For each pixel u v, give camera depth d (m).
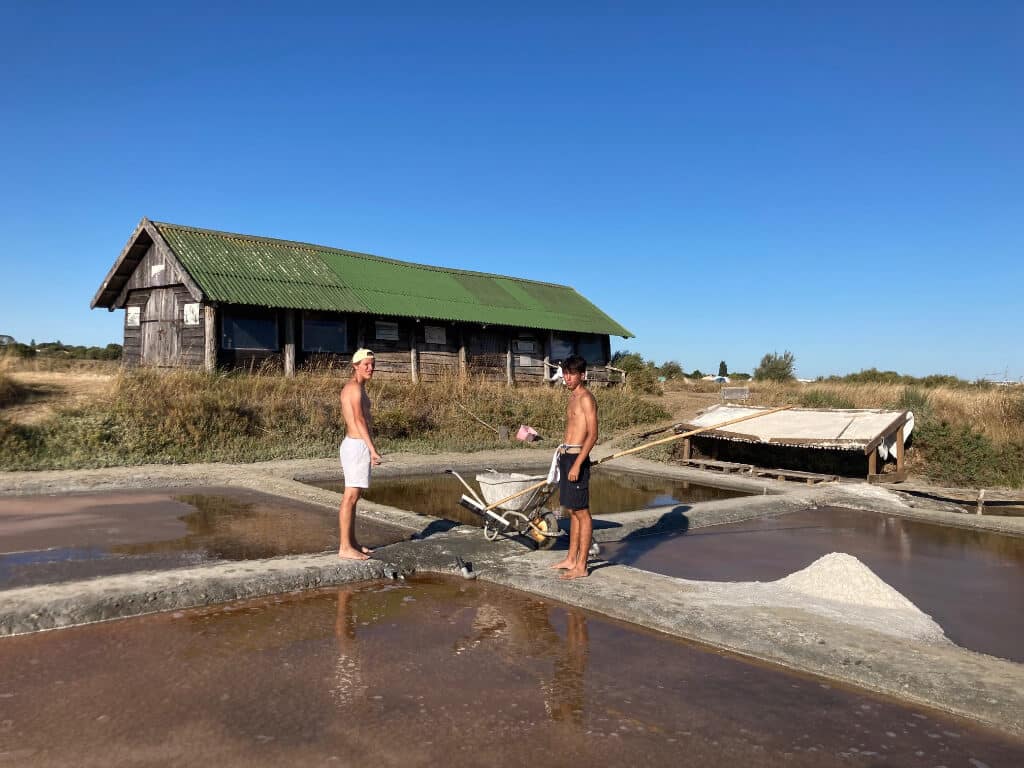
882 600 5.49
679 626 4.89
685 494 12.03
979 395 17.64
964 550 8.09
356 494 6.22
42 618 4.51
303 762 3.04
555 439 18.59
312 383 17.67
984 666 4.20
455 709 3.61
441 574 6.27
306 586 5.64
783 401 20.66
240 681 3.84
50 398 14.85
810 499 10.88
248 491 10.19
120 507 8.70
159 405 14.05
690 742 3.35
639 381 28.05
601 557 7.00
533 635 4.77
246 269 20.12
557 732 3.40
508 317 25.72
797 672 4.27
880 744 3.40
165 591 5.04
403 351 22.97
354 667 4.09
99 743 3.13
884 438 13.61
